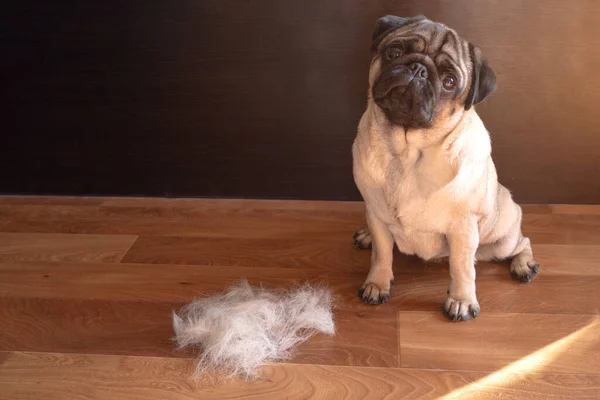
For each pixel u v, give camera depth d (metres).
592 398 1.78
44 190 3.01
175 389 1.85
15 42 2.73
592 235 2.61
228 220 2.79
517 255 2.38
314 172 2.88
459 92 1.91
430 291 2.29
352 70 2.67
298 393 1.83
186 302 2.25
